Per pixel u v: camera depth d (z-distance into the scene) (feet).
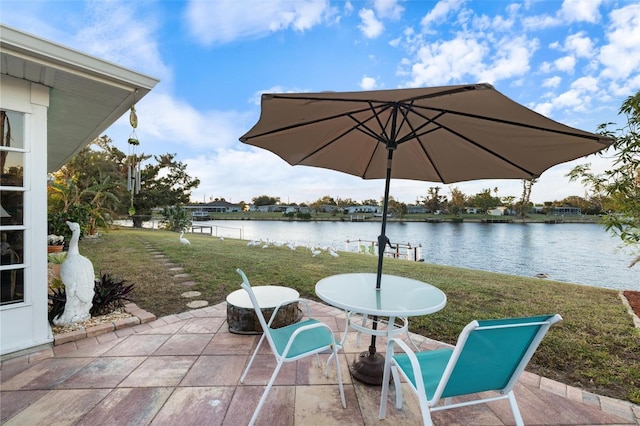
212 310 12.48
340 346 7.03
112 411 6.36
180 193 75.00
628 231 11.12
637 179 10.77
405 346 5.59
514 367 5.27
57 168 27.55
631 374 8.21
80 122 12.53
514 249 48.47
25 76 8.40
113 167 57.82
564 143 6.50
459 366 4.81
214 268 20.92
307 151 9.41
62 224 23.71
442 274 20.77
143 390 7.08
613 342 10.05
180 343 9.48
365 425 6.13
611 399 7.14
